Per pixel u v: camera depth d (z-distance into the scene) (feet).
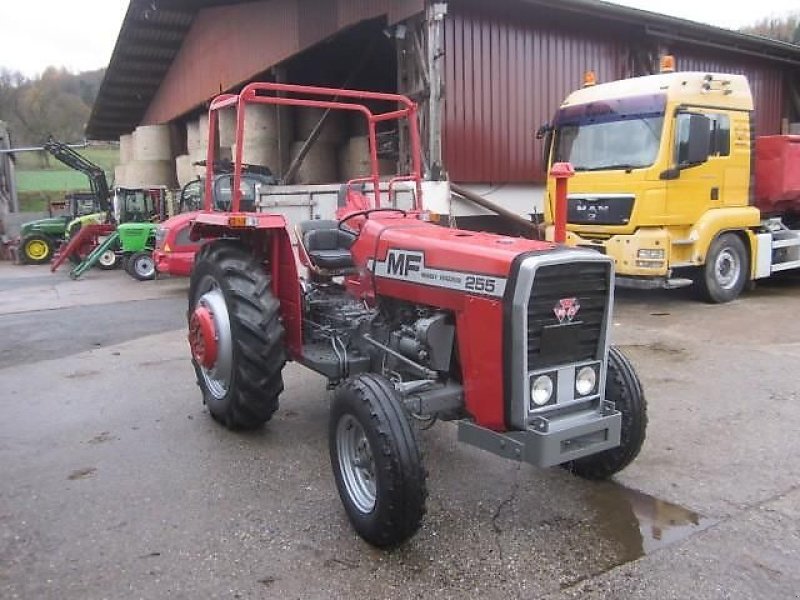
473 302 9.86
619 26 38.75
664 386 16.76
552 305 9.59
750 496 11.07
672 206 25.31
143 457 13.12
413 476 9.14
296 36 39.86
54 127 151.33
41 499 11.43
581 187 27.04
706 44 42.19
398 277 11.41
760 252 28.76
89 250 52.54
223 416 14.23
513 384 9.46
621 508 10.71
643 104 25.31
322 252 14.78
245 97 13.50
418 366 10.96
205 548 9.75
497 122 35.04
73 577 9.09
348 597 8.54
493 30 34.42
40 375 19.60
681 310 26.43
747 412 14.88
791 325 23.35
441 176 31.94
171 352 22.02
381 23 36.83
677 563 9.18
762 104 48.85
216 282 14.61
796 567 9.06
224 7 47.60
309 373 18.61
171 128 65.77
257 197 32.42
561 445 9.38
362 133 44.55
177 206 49.16
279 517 10.61
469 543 9.75
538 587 8.70
